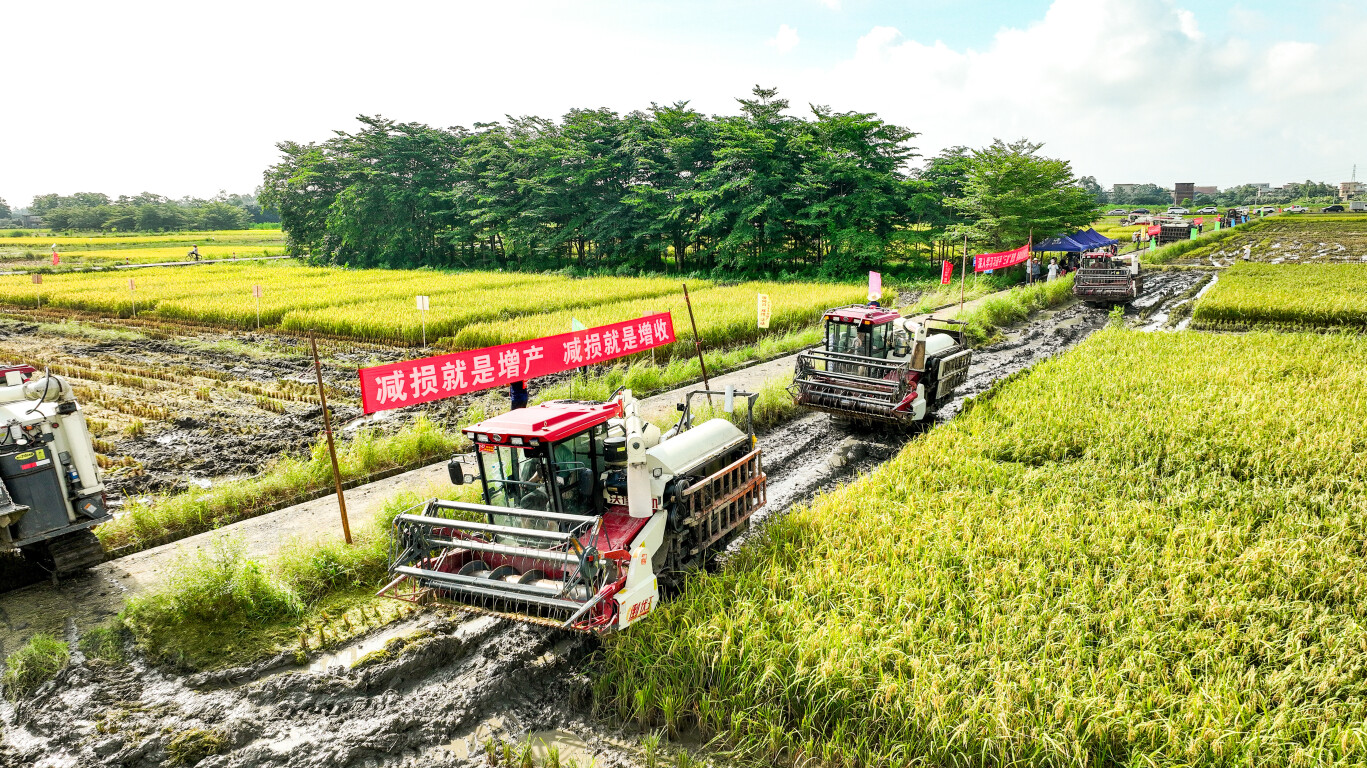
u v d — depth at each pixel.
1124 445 12.30
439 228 71.00
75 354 26.47
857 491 10.95
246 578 8.84
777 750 6.43
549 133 64.81
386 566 9.86
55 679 7.54
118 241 117.25
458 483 8.48
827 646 6.93
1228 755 5.64
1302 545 8.47
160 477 14.09
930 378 15.96
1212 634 6.95
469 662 8.00
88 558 9.84
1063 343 25.80
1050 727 5.91
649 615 7.93
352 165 70.88
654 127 57.47
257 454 15.54
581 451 8.55
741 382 19.83
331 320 29.42
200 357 25.83
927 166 58.69
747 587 8.12
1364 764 5.35
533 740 6.87
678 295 37.28
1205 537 8.77
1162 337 23.16
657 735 6.71
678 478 8.94
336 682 7.53
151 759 6.53
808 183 51.22
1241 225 100.06
